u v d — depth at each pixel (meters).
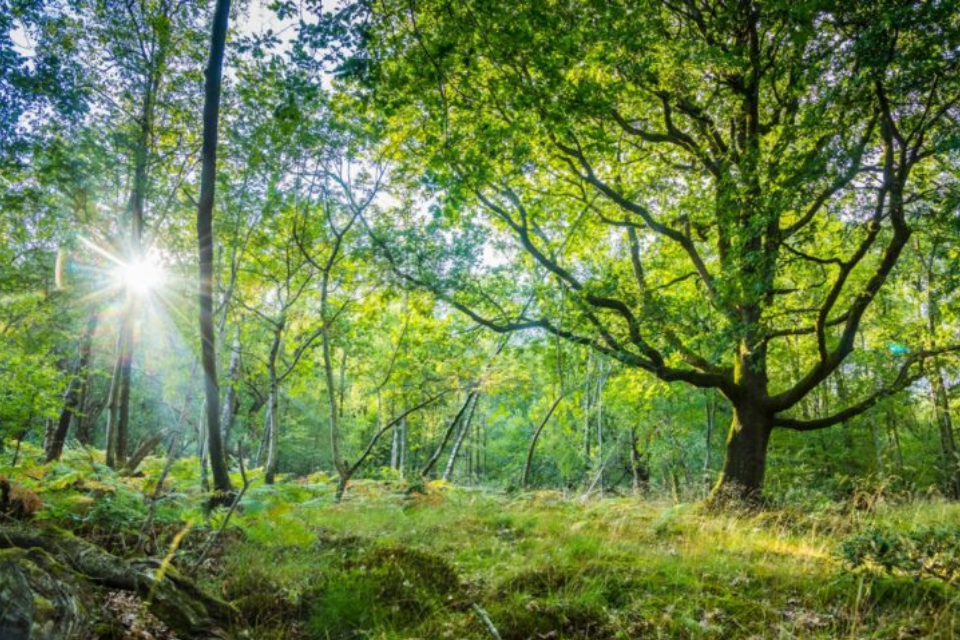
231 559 5.96
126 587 4.14
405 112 11.73
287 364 18.14
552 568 6.13
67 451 13.34
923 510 9.77
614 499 12.41
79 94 10.90
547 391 22.08
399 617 5.04
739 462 12.55
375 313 14.55
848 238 12.21
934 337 15.90
